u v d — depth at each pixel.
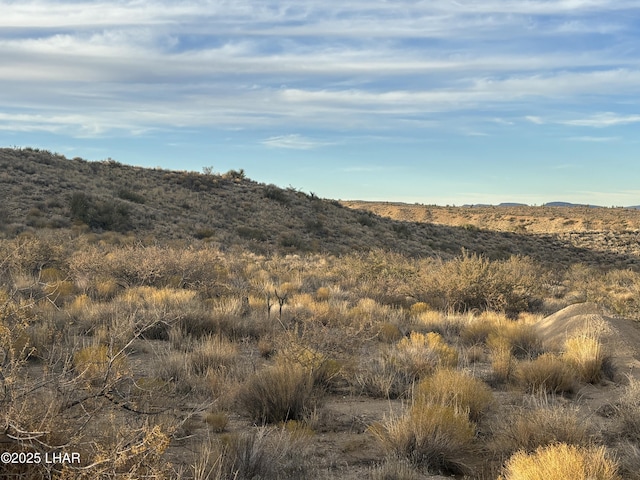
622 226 87.50
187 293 15.48
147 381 7.07
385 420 6.16
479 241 62.62
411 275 22.30
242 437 5.33
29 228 31.98
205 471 4.54
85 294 14.55
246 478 4.71
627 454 5.55
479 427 6.67
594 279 34.59
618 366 10.07
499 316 15.77
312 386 7.68
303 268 29.66
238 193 56.22
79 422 4.11
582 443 5.73
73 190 42.28
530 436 5.91
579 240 68.25
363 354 10.59
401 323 14.19
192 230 40.88
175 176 57.91
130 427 4.23
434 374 8.11
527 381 8.63
